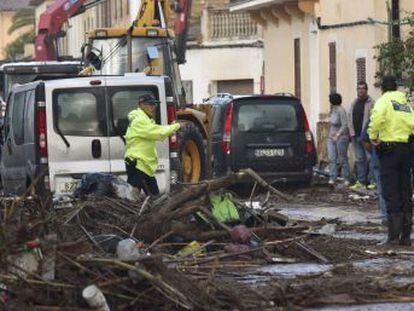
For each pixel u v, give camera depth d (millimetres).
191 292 17188
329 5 56844
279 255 22859
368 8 51344
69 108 32750
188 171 39031
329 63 57156
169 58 43719
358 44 52750
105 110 32875
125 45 43531
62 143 32656
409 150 25312
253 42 85750
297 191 42594
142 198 26281
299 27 62531
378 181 29156
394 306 17828
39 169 32531
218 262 21094
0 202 19812
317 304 17906
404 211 25266
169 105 33219
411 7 48344
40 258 16828
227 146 42781
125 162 30641
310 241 23797
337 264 22141
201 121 41500
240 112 42875
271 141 42844
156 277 16859
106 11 106188
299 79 62781
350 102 54062
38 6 145875
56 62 55844
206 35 87938
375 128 25312
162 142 33031
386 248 24609
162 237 22234
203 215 23188
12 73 55094
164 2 47438
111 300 16781
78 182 32688
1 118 46469
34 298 16500
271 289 18688
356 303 18016
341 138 43812
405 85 41688
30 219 18031
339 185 43625
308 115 61281
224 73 87250
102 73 43562
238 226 22984
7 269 16734
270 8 65875
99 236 20656
